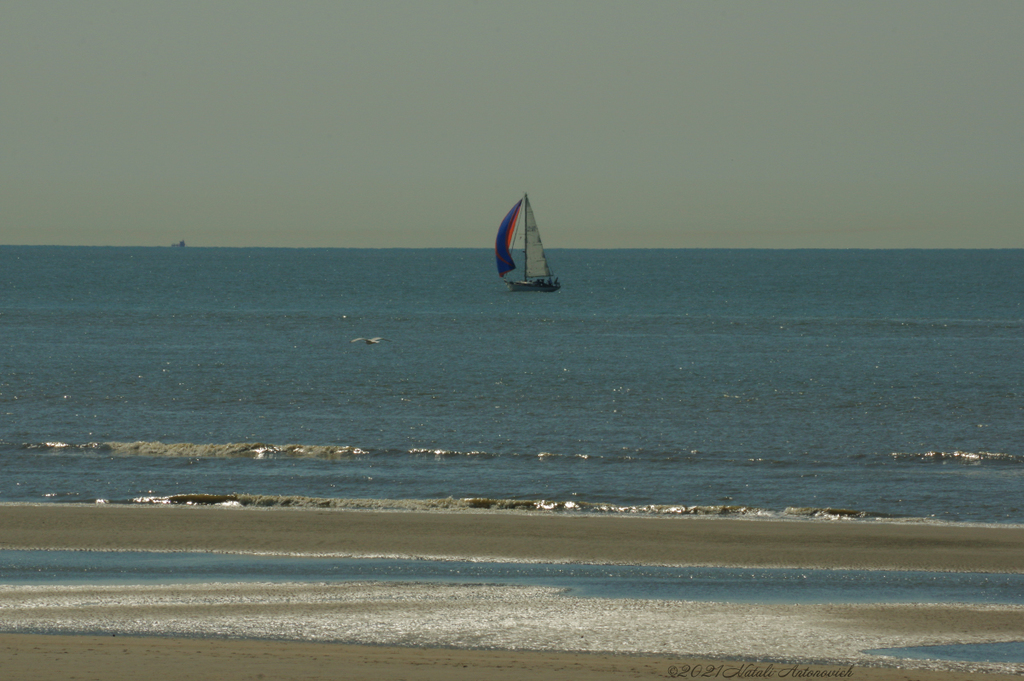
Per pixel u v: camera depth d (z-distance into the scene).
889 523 93.94
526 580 72.75
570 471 122.50
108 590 67.88
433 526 90.56
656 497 108.88
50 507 96.50
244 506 100.25
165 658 50.00
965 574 75.62
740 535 87.94
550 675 48.94
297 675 47.06
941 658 55.69
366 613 63.12
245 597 66.56
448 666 50.09
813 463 127.88
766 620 62.75
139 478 115.06
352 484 114.19
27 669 46.91
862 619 63.09
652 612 64.31
